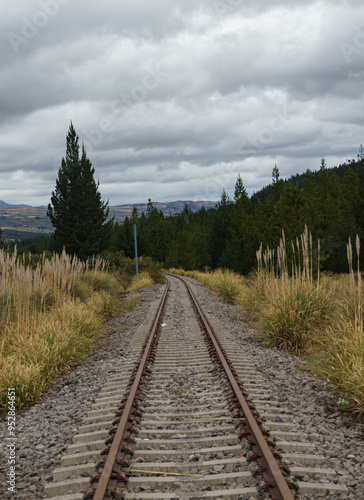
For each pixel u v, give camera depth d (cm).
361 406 462
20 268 934
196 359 733
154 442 397
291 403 507
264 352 789
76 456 374
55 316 899
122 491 307
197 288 2289
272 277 1178
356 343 545
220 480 325
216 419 450
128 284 2703
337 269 2966
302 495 302
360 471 336
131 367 691
